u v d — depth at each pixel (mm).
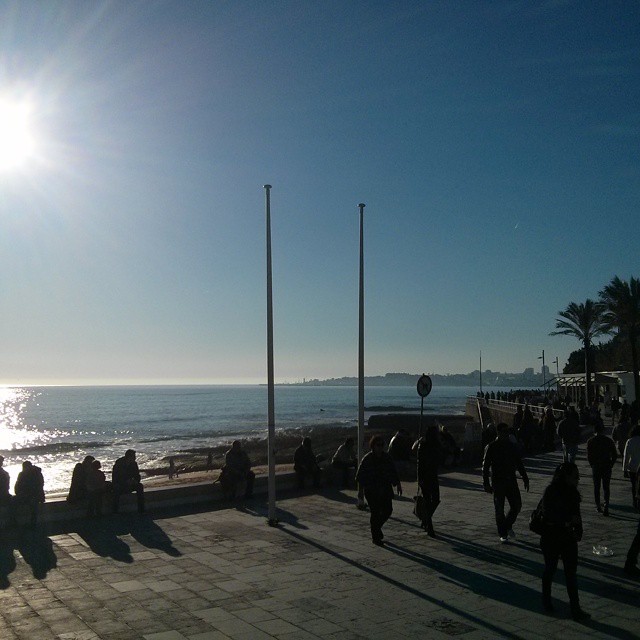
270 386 12930
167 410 141000
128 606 7812
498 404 56312
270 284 13461
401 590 8195
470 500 14742
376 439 10844
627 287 48594
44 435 75500
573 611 7074
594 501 14211
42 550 10773
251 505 14664
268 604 7750
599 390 60344
